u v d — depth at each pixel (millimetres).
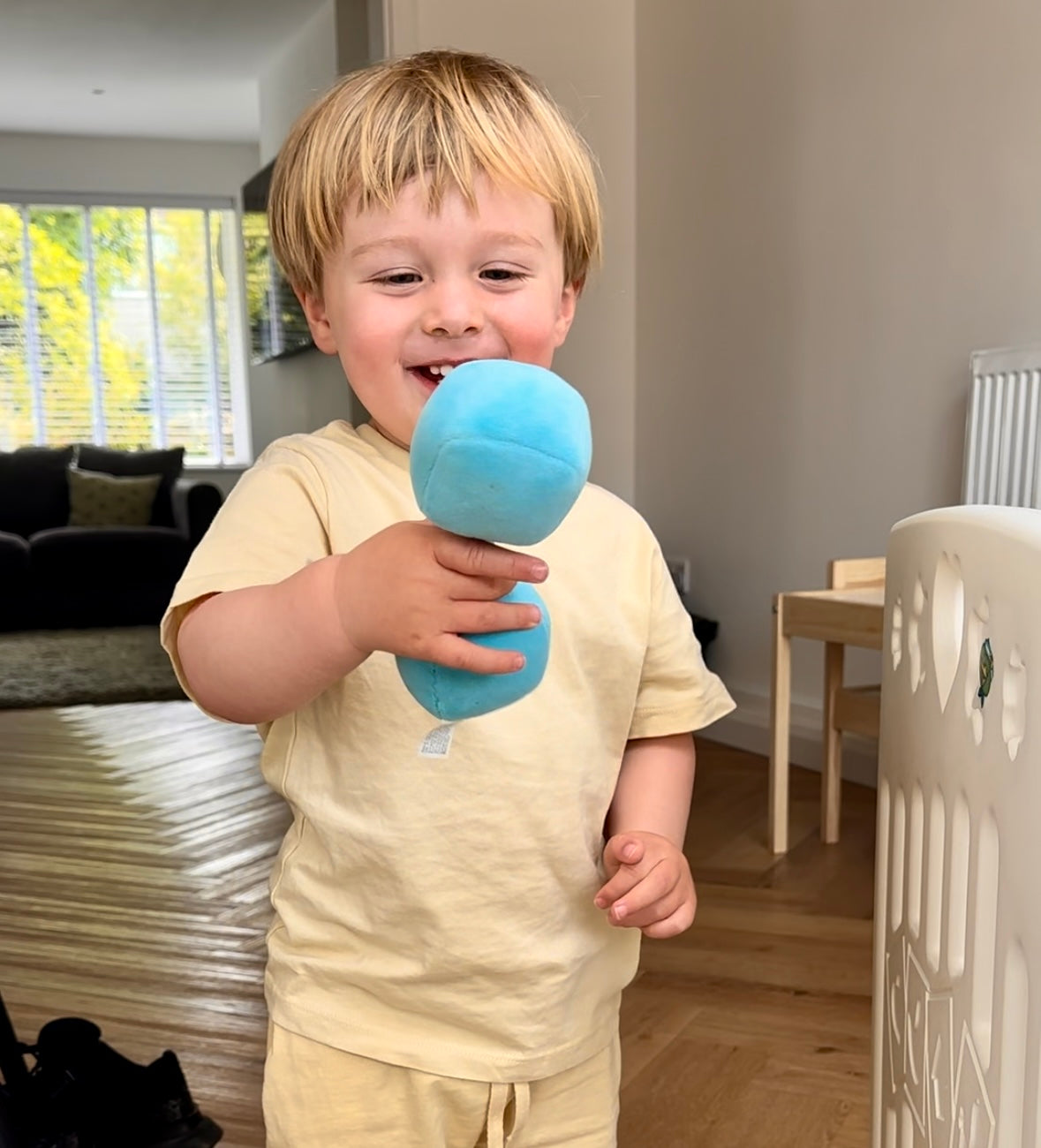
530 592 505
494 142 610
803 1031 1333
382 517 650
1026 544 456
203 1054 1313
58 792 2449
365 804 637
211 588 572
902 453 2217
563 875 668
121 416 6535
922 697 604
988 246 2006
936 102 2084
